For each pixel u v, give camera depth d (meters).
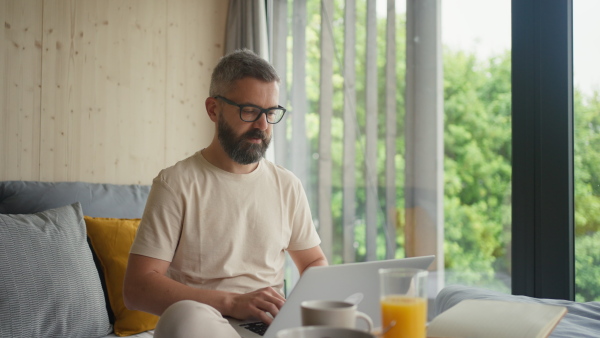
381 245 2.76
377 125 2.79
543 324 1.00
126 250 2.50
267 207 1.83
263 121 1.74
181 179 1.74
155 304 1.51
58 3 2.94
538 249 2.20
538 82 2.21
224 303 1.41
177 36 3.31
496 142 2.33
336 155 3.02
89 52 3.03
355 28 2.92
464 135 2.43
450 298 1.74
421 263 1.31
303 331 0.79
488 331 1.00
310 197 3.17
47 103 2.91
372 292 1.24
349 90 2.94
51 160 2.91
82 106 3.00
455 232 2.45
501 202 2.32
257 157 1.76
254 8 3.28
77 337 2.20
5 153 2.79
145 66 3.20
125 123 3.13
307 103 3.20
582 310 1.47
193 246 1.72
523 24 2.24
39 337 2.08
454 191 2.46
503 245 2.31
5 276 2.06
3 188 2.62
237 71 1.75
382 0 2.77
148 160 3.20
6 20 2.80
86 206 2.69
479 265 2.38
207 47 3.42
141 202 2.86
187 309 1.17
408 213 2.63
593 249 2.08
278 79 1.81
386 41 2.74
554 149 2.16
